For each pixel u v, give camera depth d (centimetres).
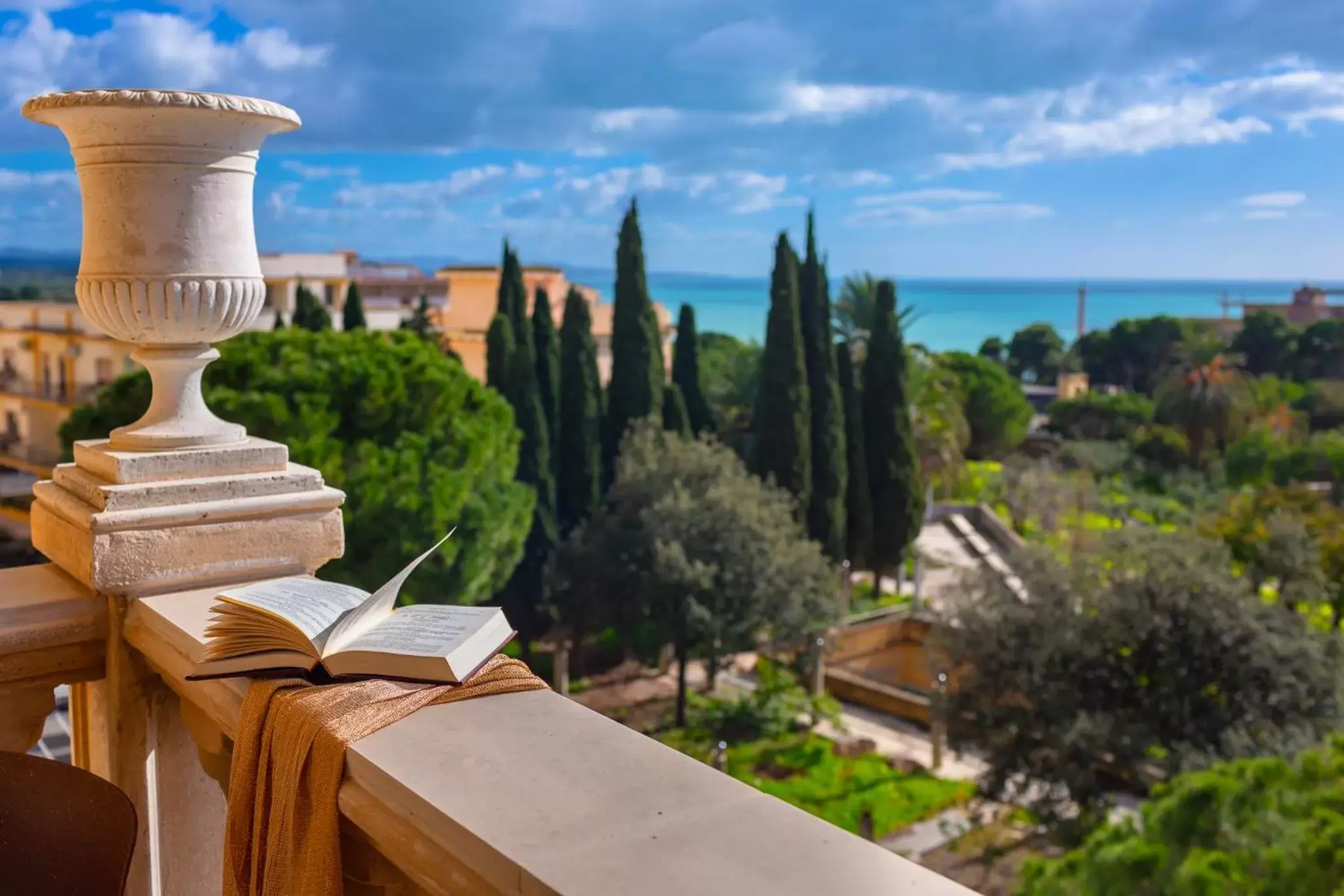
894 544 3959
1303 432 4478
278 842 162
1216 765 1631
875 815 2644
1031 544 2527
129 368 3672
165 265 227
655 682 3500
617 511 3338
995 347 6262
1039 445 5531
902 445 3944
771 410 3612
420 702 164
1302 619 2305
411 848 137
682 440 3759
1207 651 2233
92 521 229
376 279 5553
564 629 3400
